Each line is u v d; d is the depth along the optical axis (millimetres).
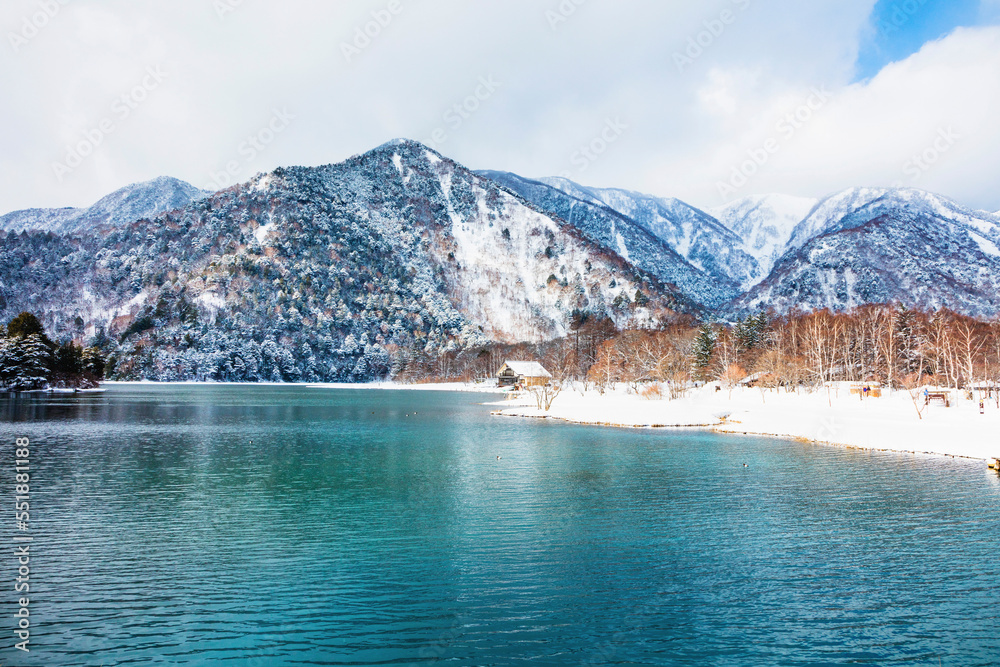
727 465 50688
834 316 186625
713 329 164250
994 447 55906
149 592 23344
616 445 63344
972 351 119312
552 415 98500
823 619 21281
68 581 24406
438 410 117500
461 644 19562
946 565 26359
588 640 19844
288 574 25312
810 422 78812
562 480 44469
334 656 18812
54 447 60000
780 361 123625
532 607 22250
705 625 20859
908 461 51750
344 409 120562
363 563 26547
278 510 35594
